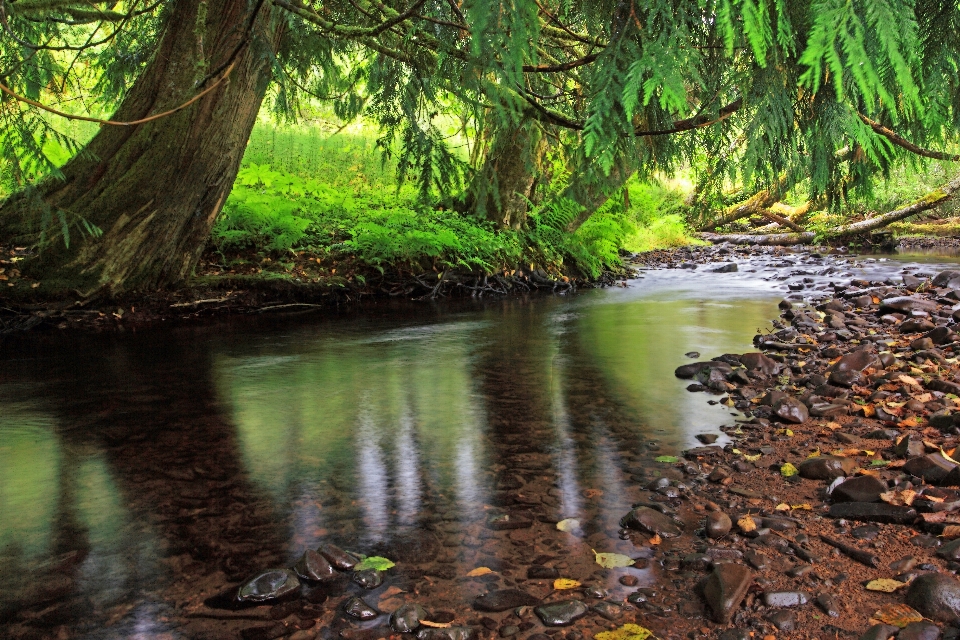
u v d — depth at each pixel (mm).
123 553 2131
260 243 8367
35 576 1997
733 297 8578
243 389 4168
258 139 11680
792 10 1762
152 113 6344
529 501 2498
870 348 4590
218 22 6047
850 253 14203
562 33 4180
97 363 4879
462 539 2201
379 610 1805
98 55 6520
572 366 4777
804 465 2717
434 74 4188
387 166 11719
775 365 4523
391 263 8734
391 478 2734
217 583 1954
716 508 2428
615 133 2029
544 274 9867
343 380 4410
